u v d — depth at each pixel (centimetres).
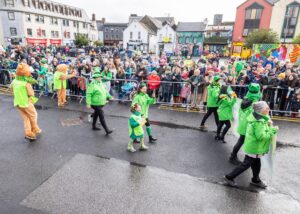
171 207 374
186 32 5025
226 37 4706
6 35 4144
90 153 543
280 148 590
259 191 418
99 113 632
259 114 386
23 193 397
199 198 397
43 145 578
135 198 392
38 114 819
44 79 1051
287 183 444
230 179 438
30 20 4300
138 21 5147
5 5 4012
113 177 450
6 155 525
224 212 367
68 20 5238
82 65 1063
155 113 855
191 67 1140
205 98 898
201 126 716
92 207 369
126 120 776
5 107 883
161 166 494
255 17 3466
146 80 977
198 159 526
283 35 3362
